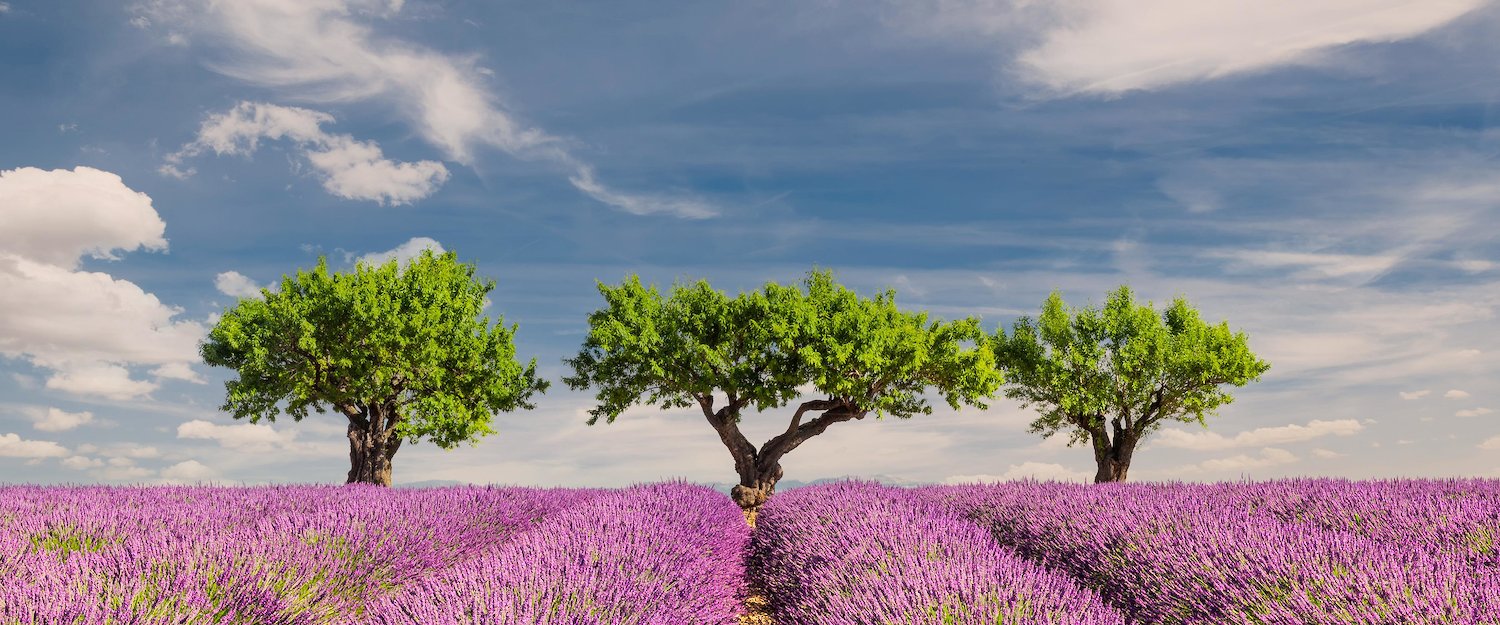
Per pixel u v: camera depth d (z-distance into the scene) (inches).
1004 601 138.0
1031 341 928.3
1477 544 174.1
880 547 201.3
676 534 232.4
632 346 743.1
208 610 138.9
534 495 390.3
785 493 414.0
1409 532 193.6
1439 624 114.3
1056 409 932.6
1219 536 173.9
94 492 348.5
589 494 416.8
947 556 181.6
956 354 794.2
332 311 730.8
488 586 141.5
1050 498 295.4
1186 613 144.3
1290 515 244.4
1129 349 868.6
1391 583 127.7
